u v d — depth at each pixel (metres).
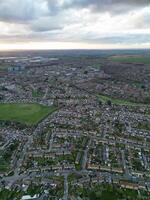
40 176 170.25
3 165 184.88
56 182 162.50
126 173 174.88
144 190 155.25
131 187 157.38
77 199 146.00
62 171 176.88
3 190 154.38
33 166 183.38
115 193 152.00
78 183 161.38
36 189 155.75
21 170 177.88
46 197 147.88
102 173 174.25
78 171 176.75
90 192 152.62
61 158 195.38
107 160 191.50
